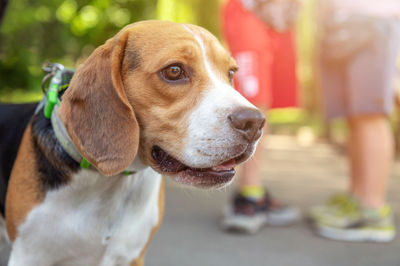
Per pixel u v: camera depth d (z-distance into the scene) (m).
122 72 0.57
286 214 1.06
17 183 0.60
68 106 0.56
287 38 1.08
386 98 0.95
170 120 0.56
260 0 1.01
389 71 0.96
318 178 1.63
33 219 0.58
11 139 0.64
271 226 1.05
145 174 0.61
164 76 0.56
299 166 1.88
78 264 0.61
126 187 0.60
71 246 0.60
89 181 0.58
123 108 0.56
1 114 0.70
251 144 0.56
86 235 0.59
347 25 0.97
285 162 1.98
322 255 0.90
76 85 0.57
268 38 1.05
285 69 1.10
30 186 0.59
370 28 0.95
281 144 2.67
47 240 0.59
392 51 0.96
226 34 1.05
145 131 0.57
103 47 0.58
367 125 0.97
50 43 1.61
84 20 1.84
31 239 0.59
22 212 0.59
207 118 0.55
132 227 0.62
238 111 0.54
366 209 0.97
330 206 1.02
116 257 0.62
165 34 0.57
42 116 0.61
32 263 0.60
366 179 0.97
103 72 0.56
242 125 0.54
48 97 0.60
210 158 0.55
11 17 1.42
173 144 0.56
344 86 1.00
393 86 0.97
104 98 0.56
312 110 2.90
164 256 0.87
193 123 0.55
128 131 0.55
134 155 0.55
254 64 1.01
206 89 0.56
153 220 0.64
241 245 0.93
